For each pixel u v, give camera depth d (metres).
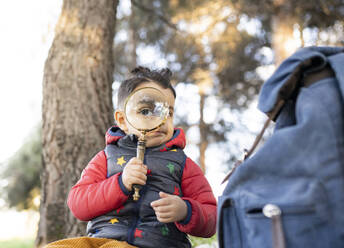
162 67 2.30
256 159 1.25
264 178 1.25
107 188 1.81
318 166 1.15
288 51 9.98
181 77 13.23
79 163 3.32
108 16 3.88
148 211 1.84
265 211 1.16
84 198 1.86
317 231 1.10
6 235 17.89
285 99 1.36
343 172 1.13
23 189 14.73
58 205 3.22
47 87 3.53
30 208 15.34
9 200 14.89
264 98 1.38
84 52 3.64
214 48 11.94
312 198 1.11
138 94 1.86
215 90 13.97
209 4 10.77
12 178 14.63
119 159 1.99
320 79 1.29
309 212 1.11
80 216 1.88
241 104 14.07
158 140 2.00
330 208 1.11
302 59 1.30
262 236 1.18
